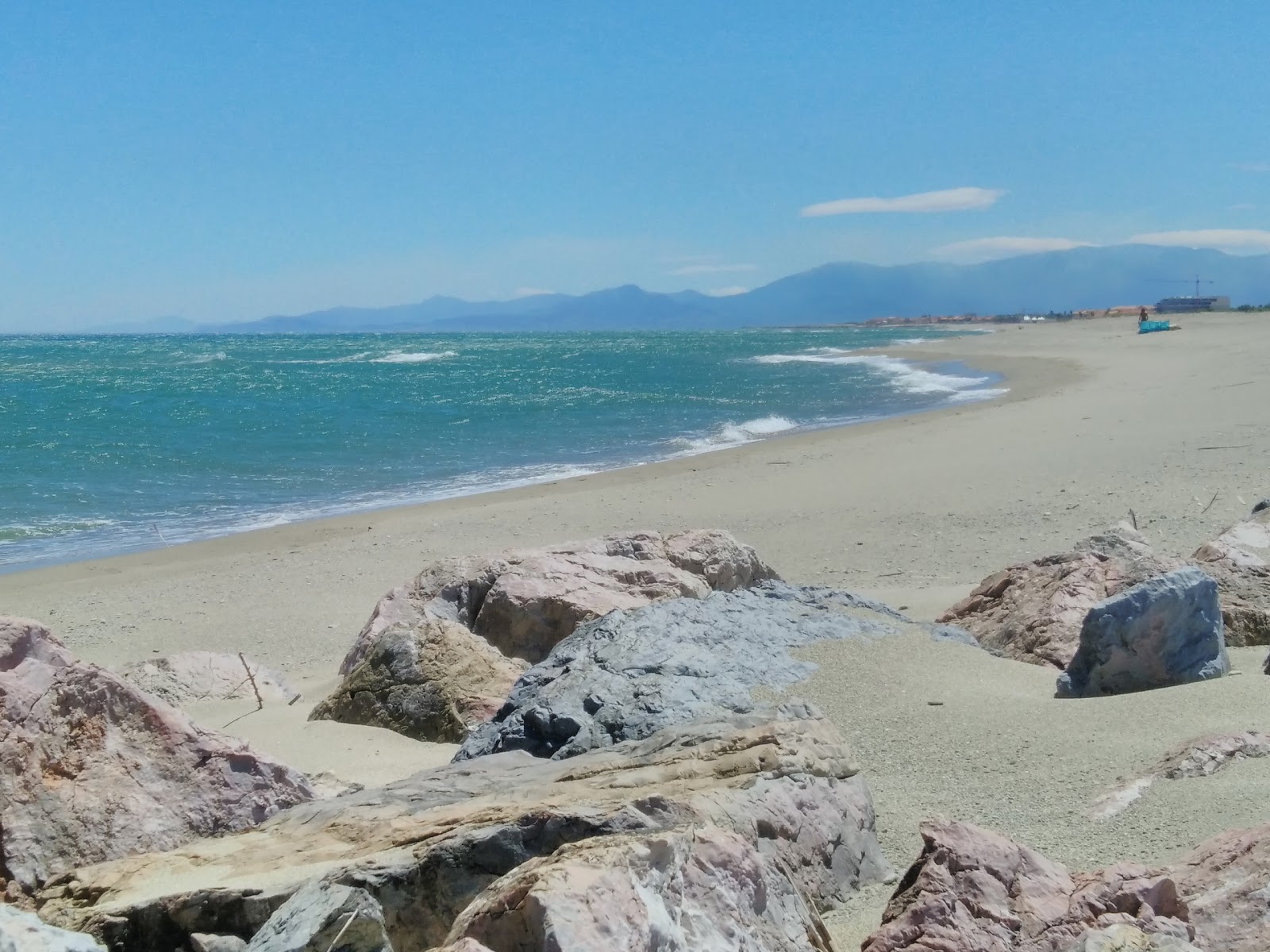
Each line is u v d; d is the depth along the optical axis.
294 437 33.22
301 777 5.87
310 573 16.73
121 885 4.52
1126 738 6.05
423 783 5.56
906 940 3.77
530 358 91.06
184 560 17.83
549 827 4.20
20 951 2.92
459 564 10.66
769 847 4.52
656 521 19.38
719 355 90.94
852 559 15.88
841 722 6.65
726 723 5.73
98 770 5.44
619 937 2.98
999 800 5.50
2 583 16.47
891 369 60.97
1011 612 9.52
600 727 6.34
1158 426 26.86
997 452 24.62
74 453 29.52
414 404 44.06
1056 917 3.84
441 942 4.06
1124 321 118.12
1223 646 7.50
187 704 9.30
